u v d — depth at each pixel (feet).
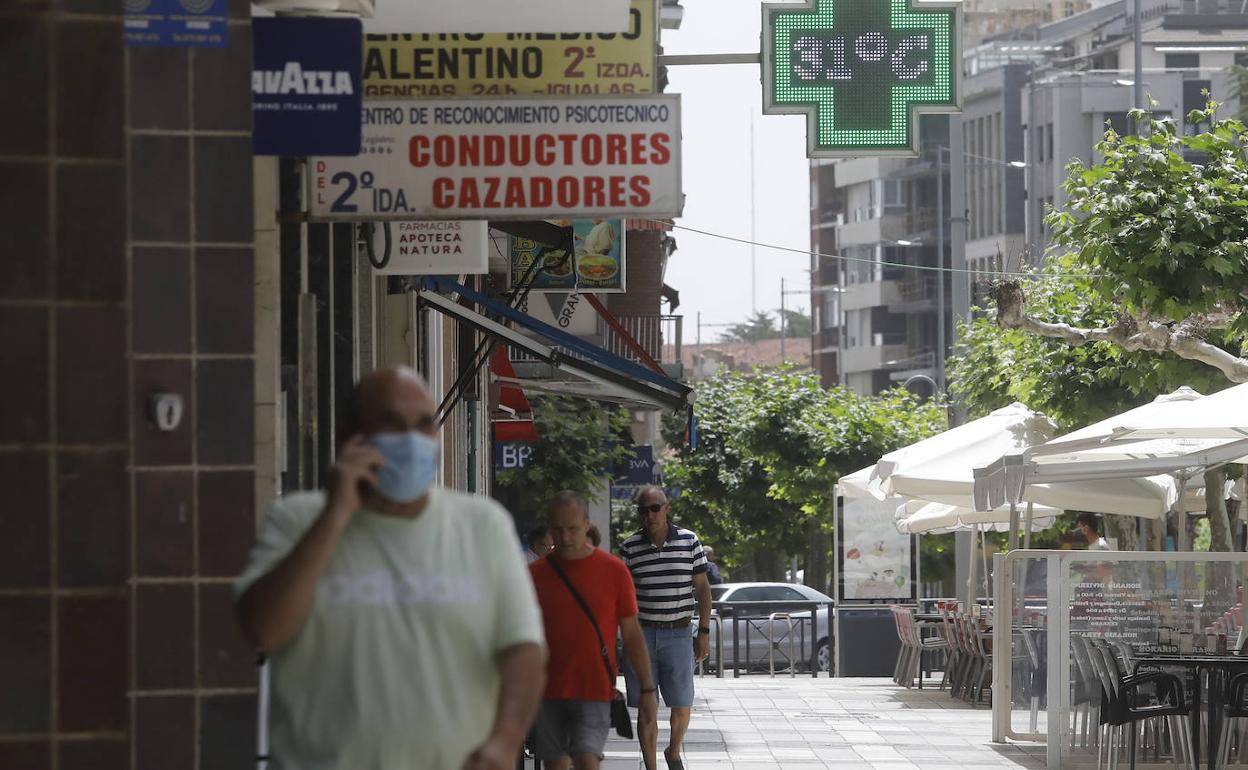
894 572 216.74
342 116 49.60
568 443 220.23
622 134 60.90
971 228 654.53
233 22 42.88
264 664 41.91
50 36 34.99
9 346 34.71
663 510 95.25
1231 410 100.22
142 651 41.91
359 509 30.22
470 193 60.75
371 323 84.64
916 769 108.06
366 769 29.35
